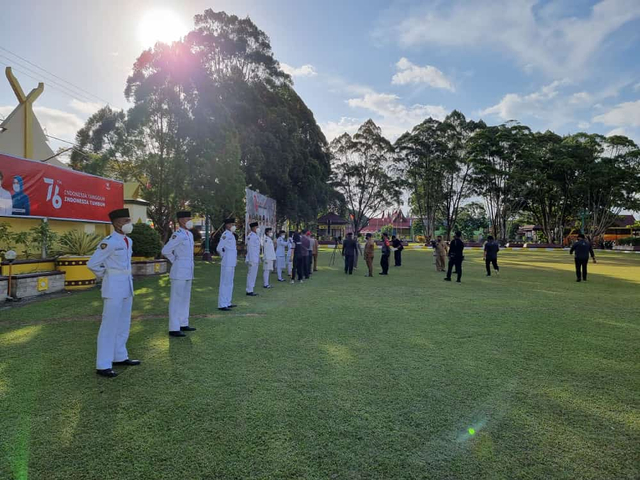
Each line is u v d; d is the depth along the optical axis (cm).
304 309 815
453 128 4925
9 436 302
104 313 430
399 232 8844
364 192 5191
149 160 1817
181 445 293
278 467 267
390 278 1449
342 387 404
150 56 1894
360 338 591
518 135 4650
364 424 328
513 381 425
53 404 357
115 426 319
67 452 282
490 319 736
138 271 1355
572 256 3116
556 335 622
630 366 478
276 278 1438
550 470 268
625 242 5306
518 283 1322
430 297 994
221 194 1870
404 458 280
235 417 337
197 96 1894
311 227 4738
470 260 2603
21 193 1070
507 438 308
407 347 547
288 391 392
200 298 942
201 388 397
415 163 5044
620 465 274
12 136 1398
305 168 3045
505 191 4794
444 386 409
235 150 1895
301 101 3284
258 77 2700
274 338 586
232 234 823
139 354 505
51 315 717
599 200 4900
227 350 524
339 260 2512
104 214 1416
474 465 273
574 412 354
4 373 430
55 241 1103
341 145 5081
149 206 1912
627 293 1097
